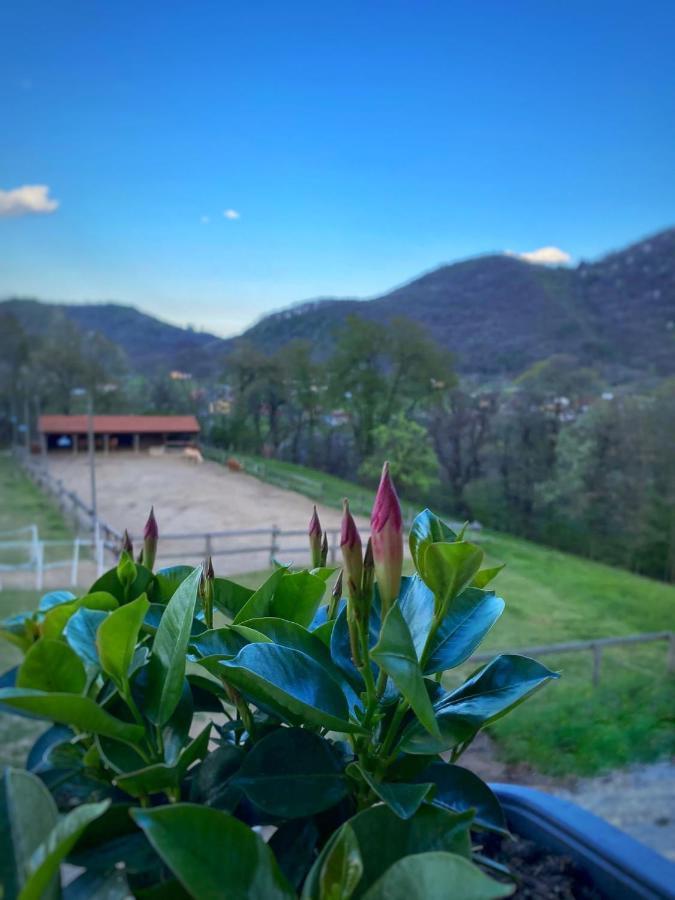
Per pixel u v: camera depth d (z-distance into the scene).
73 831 0.53
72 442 50.16
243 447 44.81
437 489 27.08
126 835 0.74
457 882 0.53
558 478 23.67
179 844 0.56
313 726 0.90
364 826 0.65
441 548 0.73
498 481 25.61
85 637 0.86
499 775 5.38
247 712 0.88
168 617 0.82
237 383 44.88
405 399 33.75
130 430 49.75
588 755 5.55
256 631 0.82
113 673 0.77
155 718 0.80
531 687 0.80
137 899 0.66
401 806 0.67
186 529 22.34
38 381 56.12
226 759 0.84
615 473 22.42
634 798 4.95
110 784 0.86
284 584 0.99
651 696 6.93
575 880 1.01
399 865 0.56
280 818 0.81
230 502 27.81
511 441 25.47
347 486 31.14
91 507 26.69
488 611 0.89
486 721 0.77
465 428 27.00
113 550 15.79
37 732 4.71
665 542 21.36
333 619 0.99
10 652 5.26
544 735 5.95
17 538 20.05
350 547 0.73
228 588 1.06
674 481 21.62
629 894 0.95
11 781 0.64
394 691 0.84
